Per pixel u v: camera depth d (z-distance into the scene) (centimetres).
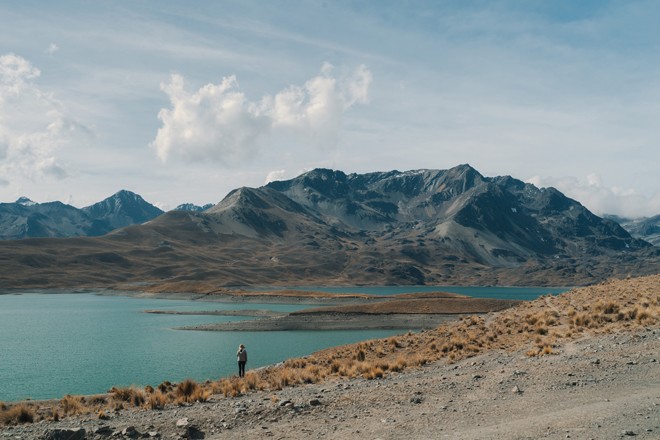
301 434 1582
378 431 1523
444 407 1762
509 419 1516
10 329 10662
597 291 4678
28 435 1830
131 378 5319
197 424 1838
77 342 8544
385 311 11806
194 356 6900
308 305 18488
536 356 2758
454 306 12031
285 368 3794
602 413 1433
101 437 1750
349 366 3325
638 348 2431
